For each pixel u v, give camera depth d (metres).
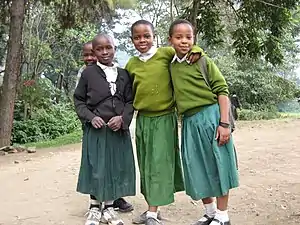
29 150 9.24
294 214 3.91
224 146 3.26
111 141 3.57
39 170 6.69
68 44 18.81
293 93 18.84
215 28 13.84
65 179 5.82
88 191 3.57
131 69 3.59
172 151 3.53
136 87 3.53
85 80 3.60
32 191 5.16
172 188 3.51
